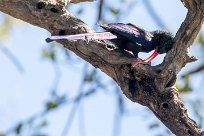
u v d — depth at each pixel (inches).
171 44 506.6
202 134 479.5
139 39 501.4
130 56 484.1
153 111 488.7
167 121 485.4
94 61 490.0
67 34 487.2
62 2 494.0
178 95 483.8
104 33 482.3
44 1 492.4
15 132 605.0
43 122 608.1
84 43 481.4
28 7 492.4
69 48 491.8
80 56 492.7
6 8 495.8
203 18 472.1
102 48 482.3
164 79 479.8
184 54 480.4
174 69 479.8
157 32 516.1
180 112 481.4
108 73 494.3
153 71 480.4
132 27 504.4
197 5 467.2
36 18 493.7
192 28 475.8
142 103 489.7
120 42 495.2
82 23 488.4
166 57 482.9
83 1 550.9
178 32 482.6
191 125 481.1
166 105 482.6
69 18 490.0
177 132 484.7
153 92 483.2
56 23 488.7
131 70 483.8
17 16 498.6
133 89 486.3
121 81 489.1
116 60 482.0
